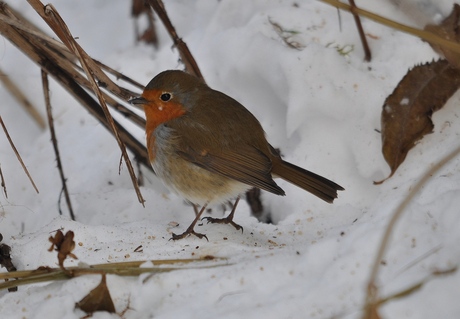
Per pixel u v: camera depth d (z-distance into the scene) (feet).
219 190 29.40
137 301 21.06
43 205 36.47
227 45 35.40
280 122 33.68
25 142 40.24
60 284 22.33
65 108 40.68
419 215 21.27
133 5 41.19
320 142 31.40
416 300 17.51
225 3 38.11
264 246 26.14
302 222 28.68
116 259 24.82
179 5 41.93
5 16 27.55
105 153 37.99
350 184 30.68
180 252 24.63
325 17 35.45
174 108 29.84
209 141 29.07
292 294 19.57
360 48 34.04
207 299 20.35
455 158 27.53
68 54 32.50
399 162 28.68
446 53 29.01
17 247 26.91
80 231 27.32
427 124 28.76
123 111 33.53
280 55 32.60
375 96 31.53
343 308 18.44
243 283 20.52
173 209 34.35
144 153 35.78
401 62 32.68
